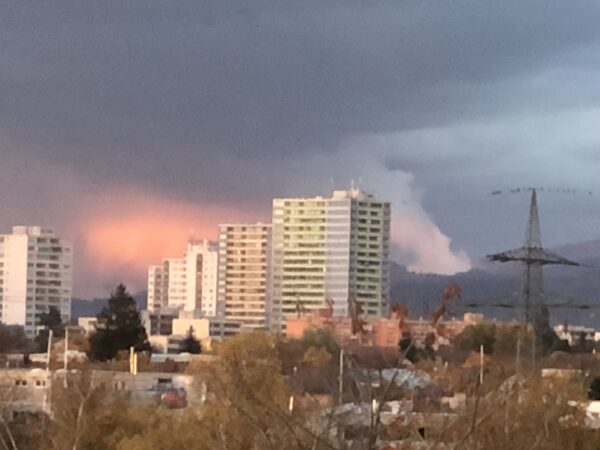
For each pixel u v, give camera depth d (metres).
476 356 36.91
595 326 89.44
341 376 24.80
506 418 25.94
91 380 57.78
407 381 24.58
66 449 48.12
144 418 50.31
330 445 21.20
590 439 41.91
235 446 24.72
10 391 56.47
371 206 131.00
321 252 131.38
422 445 23.78
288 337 62.28
